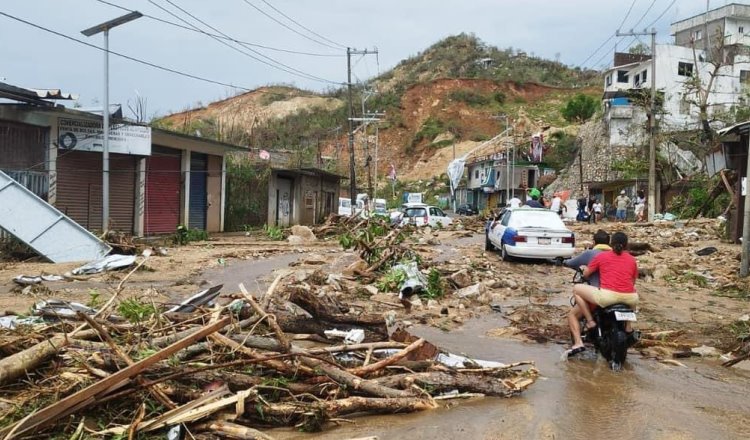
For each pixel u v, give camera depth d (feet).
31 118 57.62
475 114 276.21
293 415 14.99
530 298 36.22
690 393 19.15
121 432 13.21
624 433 15.43
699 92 132.77
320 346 20.67
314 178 124.67
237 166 98.89
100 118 62.44
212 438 13.70
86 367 14.82
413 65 354.74
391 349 19.39
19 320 19.38
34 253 49.24
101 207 66.85
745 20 188.75
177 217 79.61
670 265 48.06
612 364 21.90
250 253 54.19
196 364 15.85
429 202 213.87
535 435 15.07
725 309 33.65
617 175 148.97
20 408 13.65
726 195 92.84
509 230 51.44
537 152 179.83
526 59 349.41
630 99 130.72
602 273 22.82
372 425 15.44
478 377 18.42
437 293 34.55
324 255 52.85
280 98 294.46
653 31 104.47
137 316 18.92
